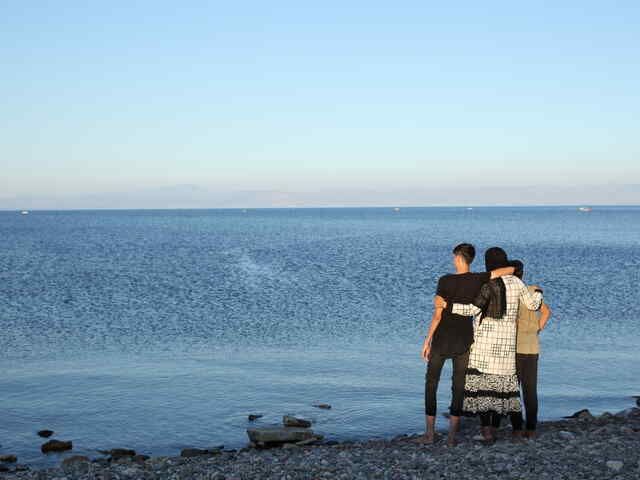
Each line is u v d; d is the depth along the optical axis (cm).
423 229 12912
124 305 2608
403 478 615
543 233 10825
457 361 765
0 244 7494
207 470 690
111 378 1362
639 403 1131
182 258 5434
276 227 14450
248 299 2789
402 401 1168
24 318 2264
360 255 5747
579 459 669
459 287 736
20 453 903
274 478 638
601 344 1716
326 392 1237
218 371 1424
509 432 881
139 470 707
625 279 3559
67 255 5731
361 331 1959
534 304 748
